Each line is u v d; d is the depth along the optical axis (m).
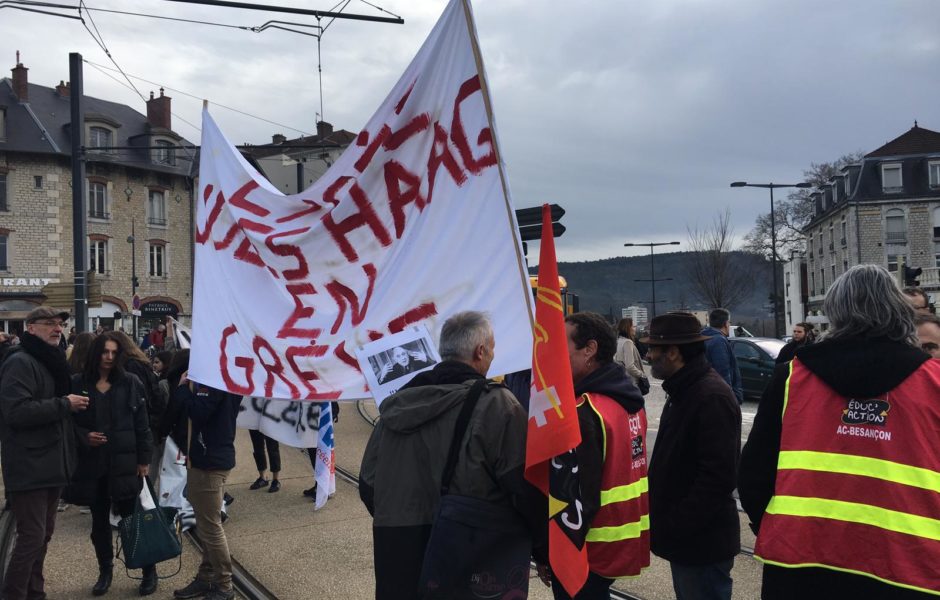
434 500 2.60
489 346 2.84
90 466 4.85
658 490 3.21
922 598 2.09
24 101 37.78
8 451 4.34
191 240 42.56
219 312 4.41
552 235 2.60
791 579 2.30
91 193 38.16
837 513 2.25
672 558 3.12
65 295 12.36
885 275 2.37
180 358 5.39
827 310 2.49
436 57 3.60
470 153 3.48
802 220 64.94
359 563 5.41
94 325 37.66
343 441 10.48
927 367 2.26
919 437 2.19
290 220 4.20
